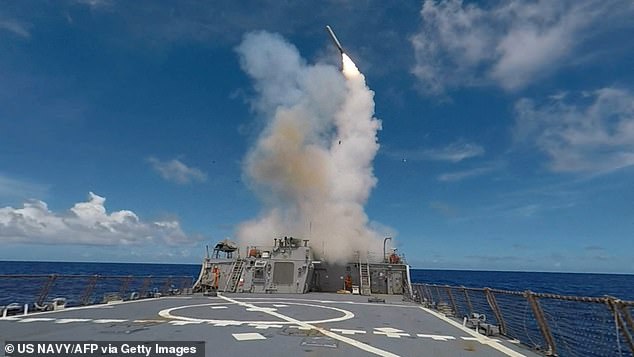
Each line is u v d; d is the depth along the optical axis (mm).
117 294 19625
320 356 9086
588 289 79188
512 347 10859
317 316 15422
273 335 11234
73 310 15469
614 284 107000
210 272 27750
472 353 10016
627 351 12742
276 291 25828
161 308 16609
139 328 11766
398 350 10023
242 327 12352
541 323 10414
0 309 14039
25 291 39000
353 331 12391
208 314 15062
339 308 18438
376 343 10742
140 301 19219
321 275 29641
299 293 25828
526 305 15031
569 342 14117
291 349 9633
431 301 20875
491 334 12516
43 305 15297
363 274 28719
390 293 28328
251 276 26516
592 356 12680
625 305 7566
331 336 11422
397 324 14250
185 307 17078
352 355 9297
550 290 74562
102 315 14234
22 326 11812
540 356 9914
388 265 29484
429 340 11453
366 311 17766
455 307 17891
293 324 13289
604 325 13719
